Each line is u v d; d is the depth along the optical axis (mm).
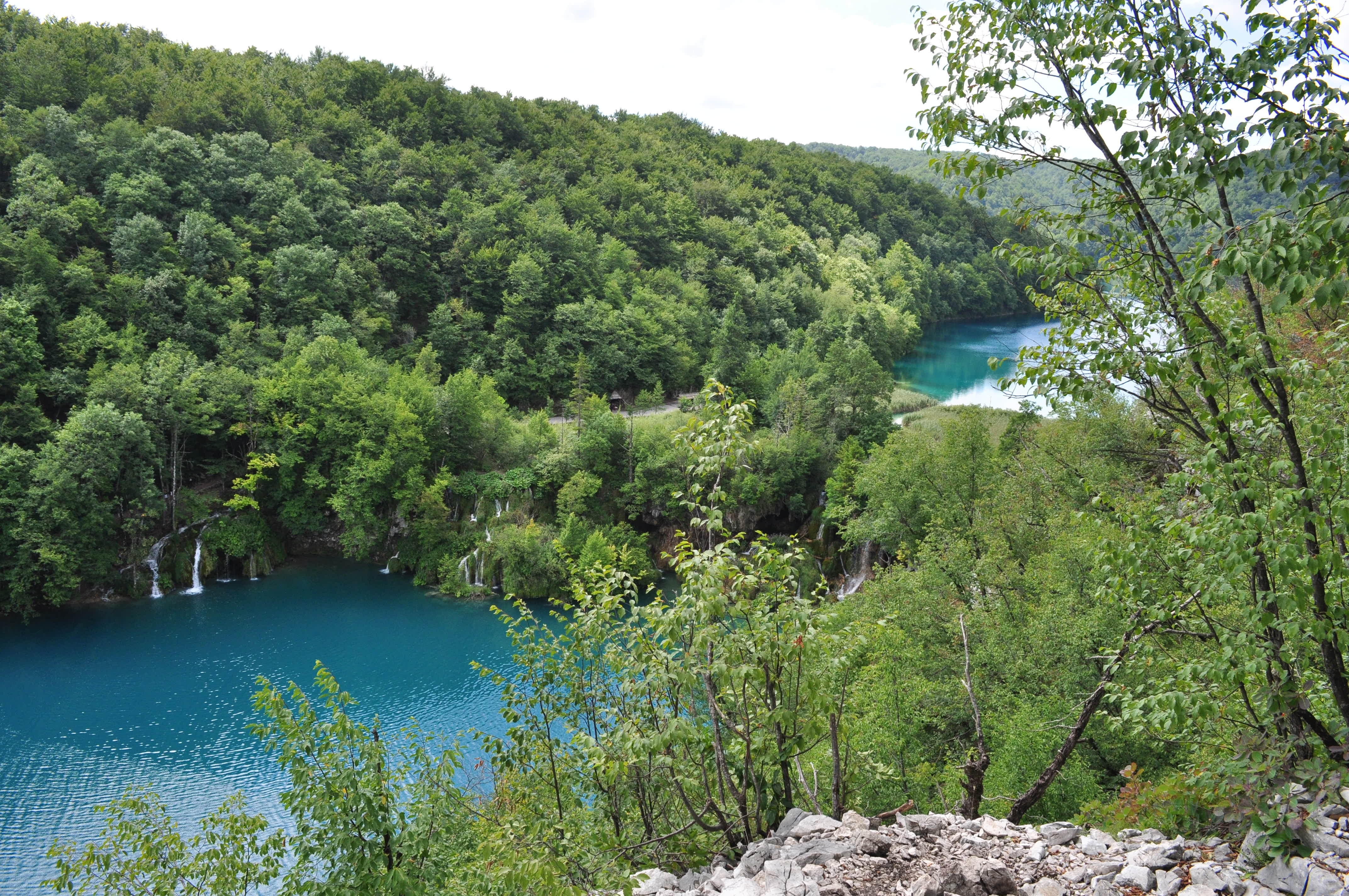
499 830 10016
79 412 63469
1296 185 6410
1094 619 22016
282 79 145875
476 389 82875
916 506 51250
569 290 112188
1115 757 20547
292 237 100125
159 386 67000
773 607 9969
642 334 103562
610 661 11016
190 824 34844
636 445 74438
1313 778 7496
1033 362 9906
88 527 60281
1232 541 7520
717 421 9711
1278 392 7738
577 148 173000
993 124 8750
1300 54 7082
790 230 173625
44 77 106125
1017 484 40469
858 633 9906
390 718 43969
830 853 8172
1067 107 8266
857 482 57594
